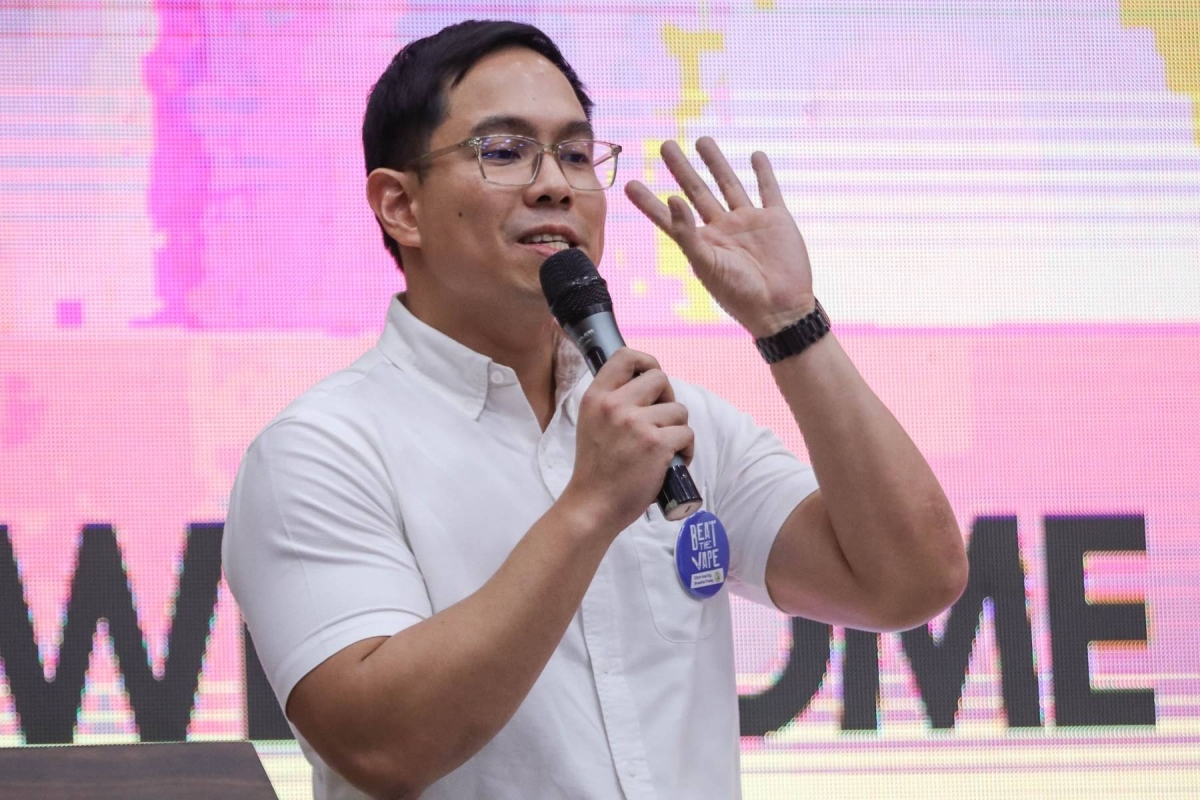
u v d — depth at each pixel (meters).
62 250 7.86
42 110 7.89
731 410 4.55
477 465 3.98
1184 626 8.16
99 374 7.83
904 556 3.99
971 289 8.29
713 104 8.22
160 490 7.82
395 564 3.74
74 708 7.66
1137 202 8.36
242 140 7.98
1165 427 8.27
